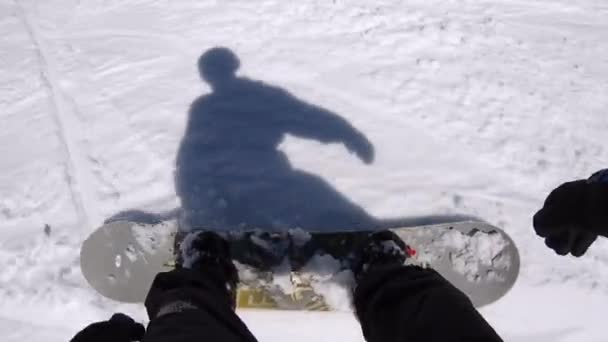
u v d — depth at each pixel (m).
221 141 2.19
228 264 1.76
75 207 2.09
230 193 2.08
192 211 2.05
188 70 2.37
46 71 2.41
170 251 1.86
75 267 1.98
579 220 1.18
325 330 1.90
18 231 2.05
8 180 2.16
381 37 2.40
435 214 2.02
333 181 2.10
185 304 1.27
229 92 2.30
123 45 2.47
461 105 2.23
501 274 1.82
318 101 2.26
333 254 1.84
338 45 2.39
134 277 1.85
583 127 2.17
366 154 2.14
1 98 2.36
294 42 2.41
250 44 2.41
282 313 1.91
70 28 2.54
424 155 2.13
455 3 2.48
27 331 1.90
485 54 2.35
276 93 2.29
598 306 1.87
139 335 1.33
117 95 2.33
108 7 2.60
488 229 1.86
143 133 2.22
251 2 2.52
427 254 1.84
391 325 1.24
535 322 1.86
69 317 1.91
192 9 2.54
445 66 2.32
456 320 1.08
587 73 2.30
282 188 2.09
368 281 1.51
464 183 2.07
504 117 2.20
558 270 1.92
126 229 1.89
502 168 2.09
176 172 2.13
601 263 1.92
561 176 2.07
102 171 2.15
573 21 2.45
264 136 2.19
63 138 2.24
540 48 2.37
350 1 2.48
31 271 1.98
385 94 2.26
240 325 1.33
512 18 2.45
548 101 2.23
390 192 2.06
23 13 2.60
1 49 2.50
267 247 1.85
